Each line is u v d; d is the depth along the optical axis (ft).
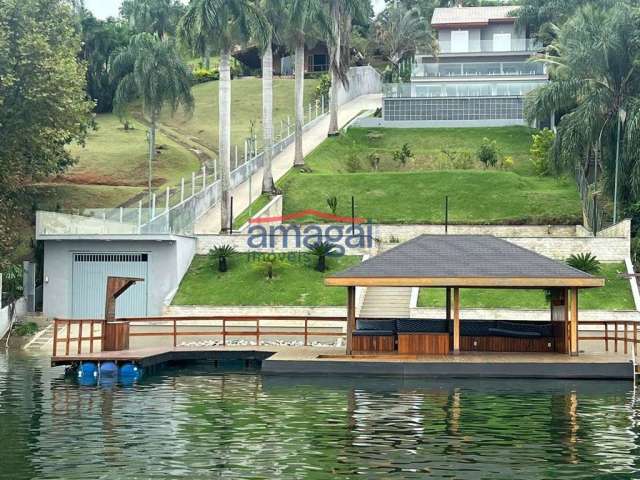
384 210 204.85
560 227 193.47
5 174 172.96
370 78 367.45
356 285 104.58
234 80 371.35
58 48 180.24
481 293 158.20
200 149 274.98
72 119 177.88
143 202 188.85
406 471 53.26
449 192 211.00
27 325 152.35
